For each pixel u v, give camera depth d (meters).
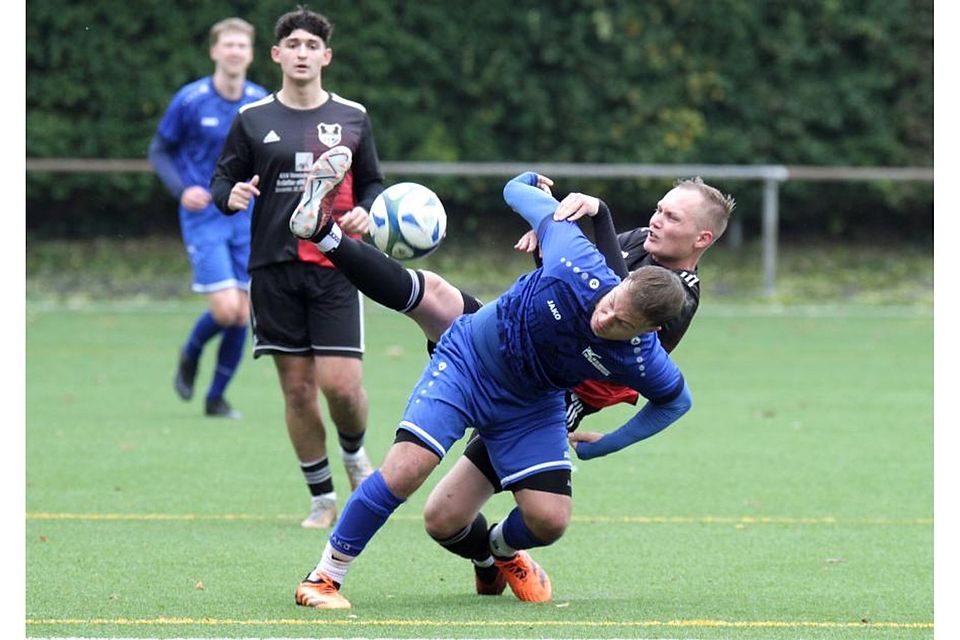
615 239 17.20
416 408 16.86
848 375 41.81
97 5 61.72
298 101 22.88
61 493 25.06
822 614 17.23
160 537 21.62
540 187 18.19
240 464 28.08
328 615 16.73
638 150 64.62
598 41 64.19
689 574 19.61
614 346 16.20
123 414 34.19
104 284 59.19
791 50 64.50
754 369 42.84
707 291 59.97
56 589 18.08
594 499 25.12
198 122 33.06
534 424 17.12
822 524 23.14
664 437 31.75
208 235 32.88
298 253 22.41
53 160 61.84
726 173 57.03
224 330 33.62
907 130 66.06
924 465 28.59
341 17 63.00
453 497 17.61
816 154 65.62
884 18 64.69
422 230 18.73
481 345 16.84
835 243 67.31
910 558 20.70
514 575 17.80
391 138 64.12
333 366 22.53
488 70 63.78
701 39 64.56
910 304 58.53
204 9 62.16
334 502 22.95
